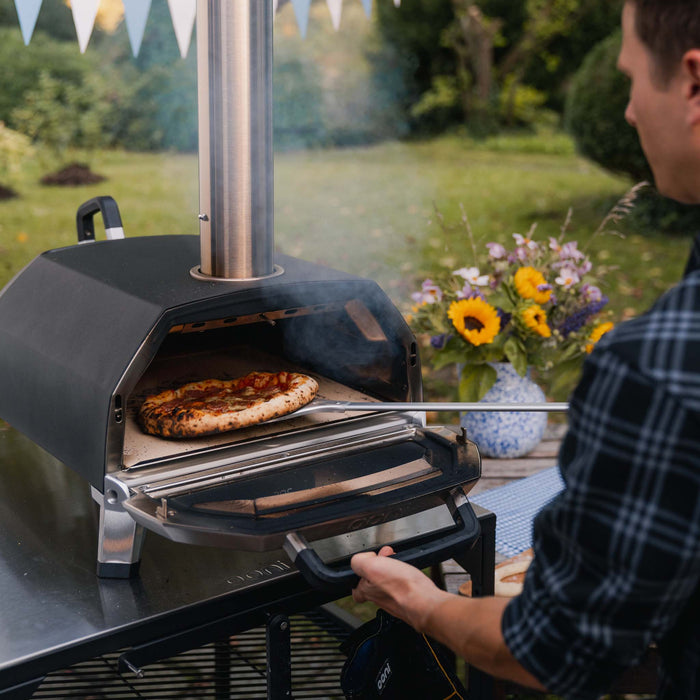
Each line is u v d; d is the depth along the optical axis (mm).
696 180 807
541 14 11852
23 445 1864
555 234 7160
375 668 1348
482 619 913
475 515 1354
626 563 732
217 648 1957
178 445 1394
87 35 1407
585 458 757
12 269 5676
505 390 2248
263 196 1438
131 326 1276
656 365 710
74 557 1378
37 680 1151
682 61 744
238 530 1154
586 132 7180
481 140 12055
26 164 8445
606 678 807
